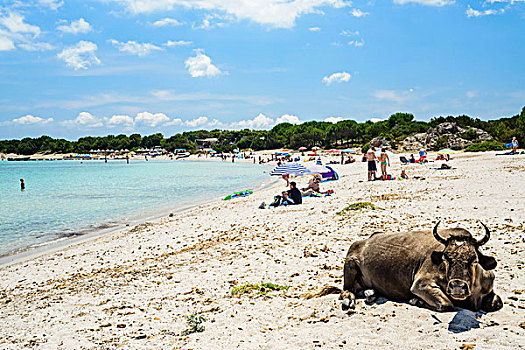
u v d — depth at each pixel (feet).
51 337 23.15
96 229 68.39
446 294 19.02
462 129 282.15
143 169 312.91
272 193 101.04
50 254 51.42
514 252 29.53
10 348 22.04
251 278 30.96
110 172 276.41
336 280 28.17
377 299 22.76
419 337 17.48
